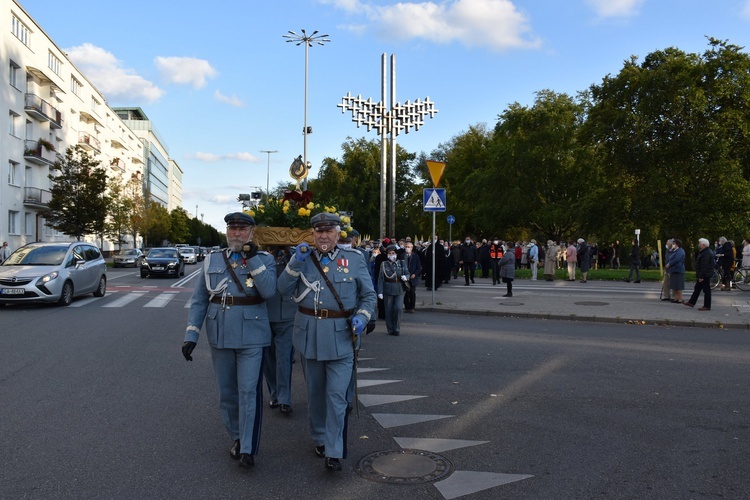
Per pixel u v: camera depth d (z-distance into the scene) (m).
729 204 31.36
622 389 6.73
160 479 4.17
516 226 47.03
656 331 11.36
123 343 9.45
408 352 9.05
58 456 4.59
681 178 32.56
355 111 23.44
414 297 14.42
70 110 48.56
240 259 4.48
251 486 4.07
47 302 15.05
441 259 20.36
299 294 4.43
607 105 35.41
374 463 4.50
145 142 101.44
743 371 7.69
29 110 38.78
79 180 38.47
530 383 7.03
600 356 8.73
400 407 6.02
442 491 4.00
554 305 15.11
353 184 53.19
